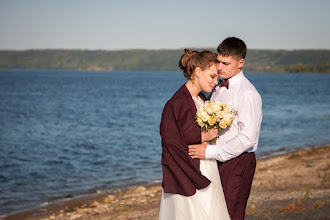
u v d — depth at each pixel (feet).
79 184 37.09
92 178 39.73
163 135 10.55
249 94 10.71
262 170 39.68
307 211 18.72
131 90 300.81
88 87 342.85
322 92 274.36
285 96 221.46
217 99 11.54
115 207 28.19
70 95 230.68
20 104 161.17
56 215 27.14
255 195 26.50
